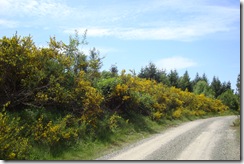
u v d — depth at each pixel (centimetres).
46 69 1544
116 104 2181
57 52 1683
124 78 2312
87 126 1625
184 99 4034
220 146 1438
